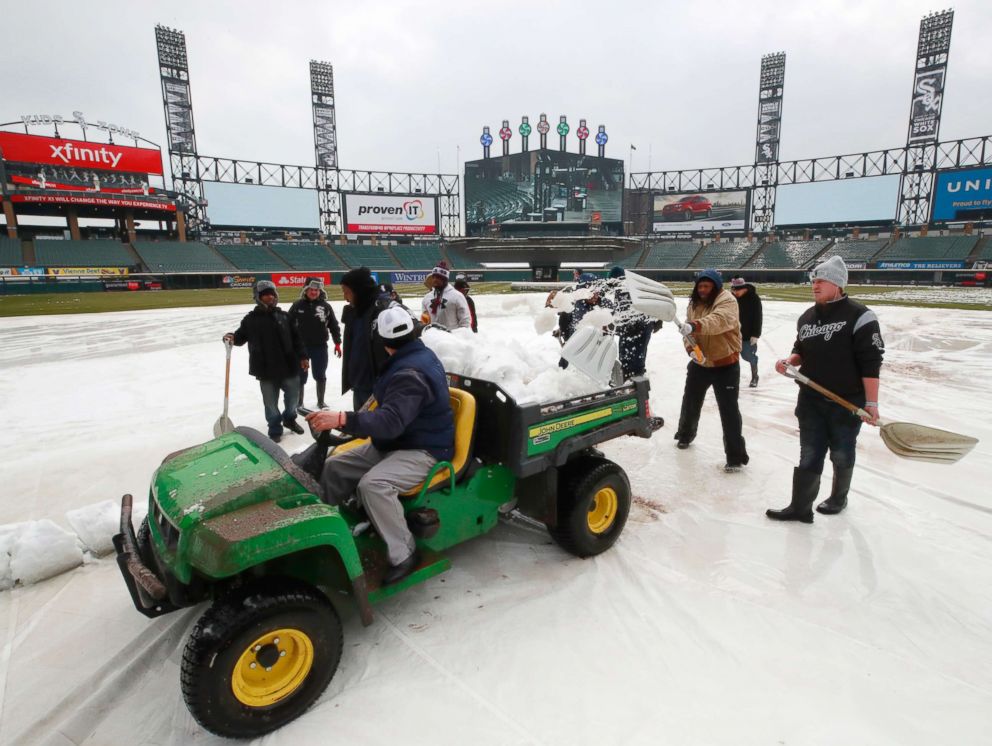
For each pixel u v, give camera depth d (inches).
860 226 2691.9
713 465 211.9
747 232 2950.3
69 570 143.7
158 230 2603.3
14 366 433.1
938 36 2276.1
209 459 115.0
